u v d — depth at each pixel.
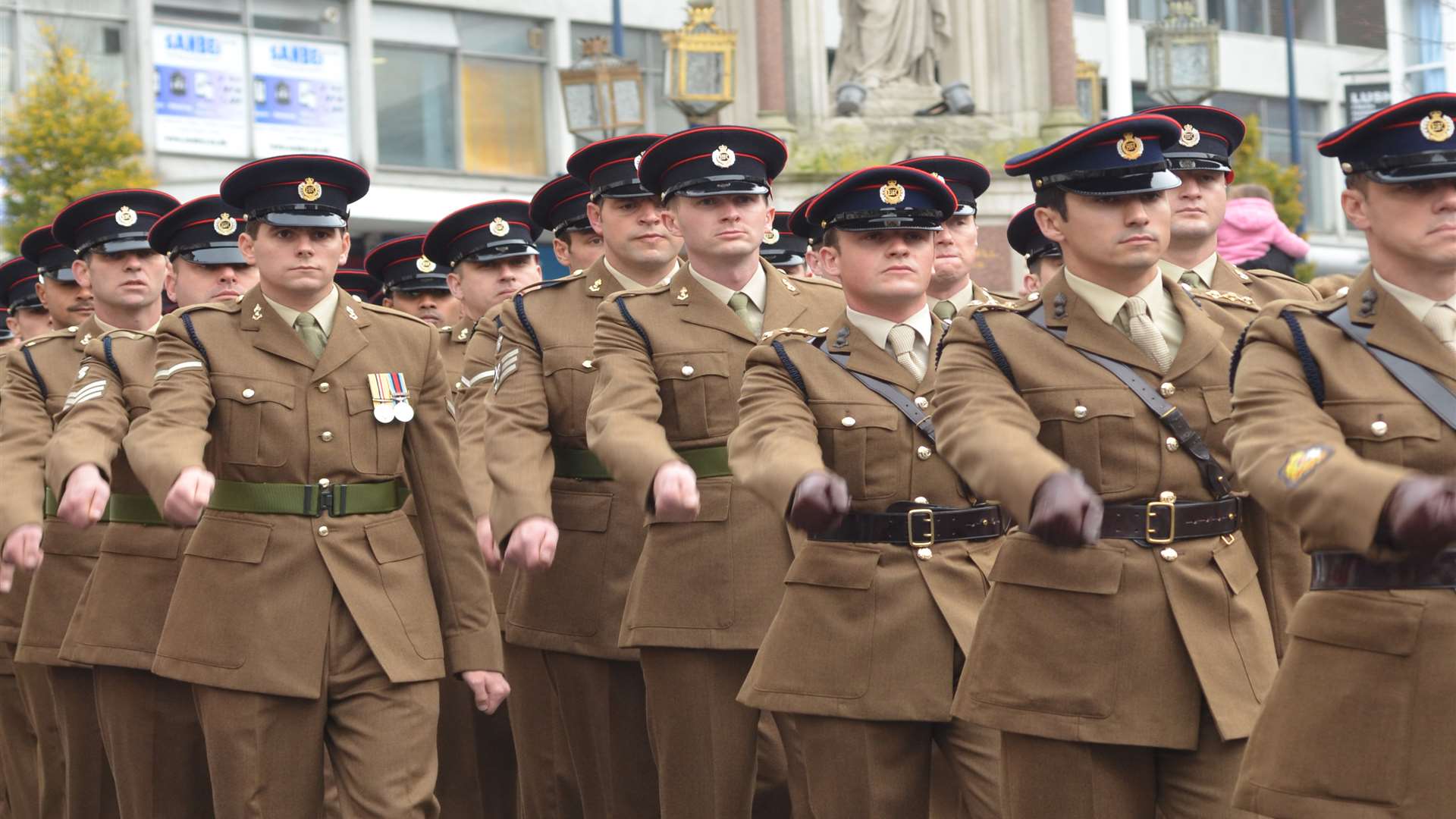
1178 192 9.30
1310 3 45.56
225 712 8.43
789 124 23.02
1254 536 7.27
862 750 7.69
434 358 9.05
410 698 8.57
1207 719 6.59
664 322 9.01
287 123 39.88
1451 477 5.65
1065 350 6.77
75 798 10.78
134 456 8.23
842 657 7.72
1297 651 5.89
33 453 10.12
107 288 11.16
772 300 9.14
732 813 8.85
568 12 43.47
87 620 9.51
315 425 8.66
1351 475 5.14
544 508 9.09
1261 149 41.25
